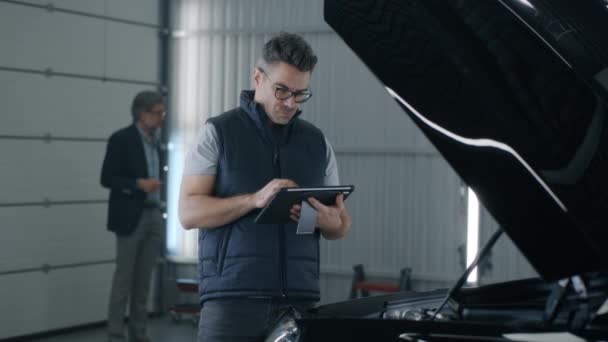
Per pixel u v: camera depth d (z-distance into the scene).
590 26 1.56
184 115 8.22
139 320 6.43
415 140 7.26
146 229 6.36
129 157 6.28
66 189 7.18
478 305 2.52
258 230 2.70
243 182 2.74
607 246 1.85
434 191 7.20
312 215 2.60
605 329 2.00
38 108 6.96
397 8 1.87
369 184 7.46
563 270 2.09
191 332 7.21
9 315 6.73
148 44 8.02
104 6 7.54
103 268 7.50
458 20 1.77
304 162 2.83
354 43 2.06
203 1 8.13
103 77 7.53
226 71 8.07
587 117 1.66
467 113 1.97
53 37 7.09
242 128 2.78
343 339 2.11
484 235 7.00
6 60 6.72
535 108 1.78
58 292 7.11
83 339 6.90
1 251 6.68
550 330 2.03
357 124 7.49
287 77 2.67
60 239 7.13
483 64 1.82
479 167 2.05
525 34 1.65
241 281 2.67
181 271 8.23
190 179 2.76
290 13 7.77
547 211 1.95
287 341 2.26
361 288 7.12
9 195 6.74
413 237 7.29
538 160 1.86
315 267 2.81
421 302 2.68
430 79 1.98
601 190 1.74
